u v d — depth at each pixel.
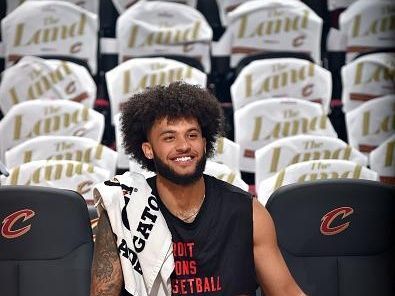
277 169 6.50
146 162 3.71
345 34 8.73
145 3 8.44
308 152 6.55
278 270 3.58
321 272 4.26
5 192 4.18
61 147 6.55
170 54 8.36
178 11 8.41
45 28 8.34
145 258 3.47
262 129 7.12
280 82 7.73
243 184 5.59
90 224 4.26
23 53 8.31
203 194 3.62
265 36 8.45
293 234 4.24
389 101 7.46
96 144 6.56
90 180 5.85
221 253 3.56
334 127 8.36
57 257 4.19
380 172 6.83
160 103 3.54
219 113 3.64
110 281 3.46
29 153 6.52
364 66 8.01
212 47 8.67
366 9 8.57
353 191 4.27
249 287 3.58
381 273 4.30
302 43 8.45
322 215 4.26
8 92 7.73
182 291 3.52
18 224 4.18
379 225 4.29
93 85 7.80
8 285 4.19
